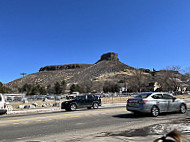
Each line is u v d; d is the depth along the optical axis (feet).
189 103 76.84
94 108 62.18
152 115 37.68
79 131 25.16
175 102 41.39
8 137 22.31
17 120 36.63
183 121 31.50
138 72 259.60
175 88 203.00
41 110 63.26
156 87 268.62
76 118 37.42
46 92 433.89
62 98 161.79
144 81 265.75
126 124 29.99
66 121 33.88
